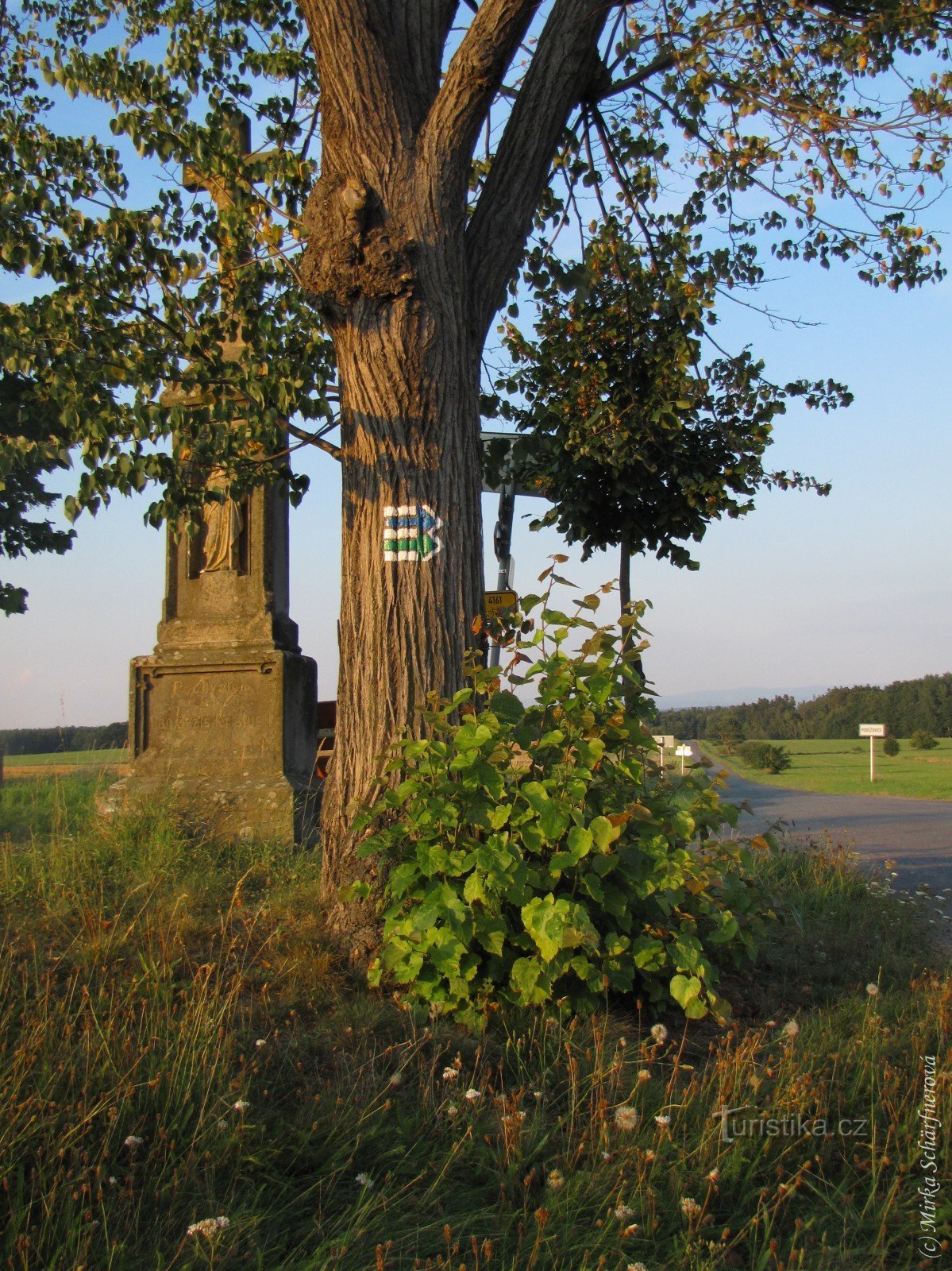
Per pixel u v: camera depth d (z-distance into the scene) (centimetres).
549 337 926
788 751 6800
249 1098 341
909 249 817
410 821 437
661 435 911
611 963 422
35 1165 286
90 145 673
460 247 545
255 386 577
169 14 791
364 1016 412
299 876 623
